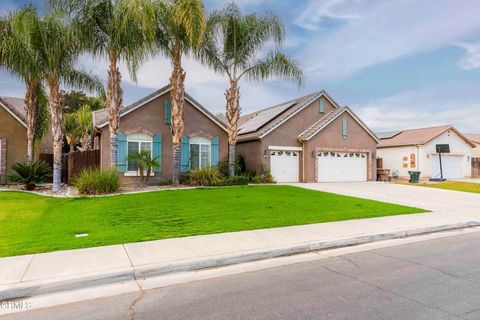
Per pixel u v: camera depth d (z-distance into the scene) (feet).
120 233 25.62
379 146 102.17
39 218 31.35
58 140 52.31
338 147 76.84
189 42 53.57
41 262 18.85
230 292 15.72
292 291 15.70
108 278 17.24
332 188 60.80
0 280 16.33
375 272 18.40
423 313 13.24
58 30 48.16
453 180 88.17
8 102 72.38
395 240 26.40
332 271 18.69
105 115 66.80
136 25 49.19
